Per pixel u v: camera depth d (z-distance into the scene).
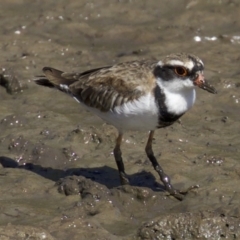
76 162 14.77
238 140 15.50
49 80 14.30
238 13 21.77
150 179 14.04
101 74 13.42
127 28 21.08
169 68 12.49
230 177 13.80
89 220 12.14
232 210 12.32
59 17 21.75
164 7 22.30
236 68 18.81
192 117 16.47
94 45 20.44
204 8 22.06
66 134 15.70
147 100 12.63
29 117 16.47
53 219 12.29
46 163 14.73
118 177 14.23
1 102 17.39
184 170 14.23
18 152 15.06
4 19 21.59
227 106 17.03
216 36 20.56
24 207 12.89
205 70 18.58
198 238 11.61
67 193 13.37
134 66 13.14
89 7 22.30
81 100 13.80
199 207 12.84
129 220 12.59
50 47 19.92
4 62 19.03
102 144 15.34
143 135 15.62
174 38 20.56
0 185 13.73
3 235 11.16
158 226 11.72
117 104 12.95
